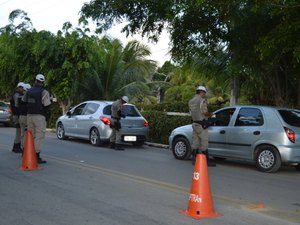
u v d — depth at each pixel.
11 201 7.27
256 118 11.59
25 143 10.48
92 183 8.87
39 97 11.14
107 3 14.12
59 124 18.28
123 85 26.00
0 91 31.50
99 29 14.98
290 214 6.96
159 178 9.67
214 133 12.40
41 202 7.23
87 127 16.59
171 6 12.90
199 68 16.50
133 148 16.09
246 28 12.91
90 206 7.02
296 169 11.89
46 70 24.70
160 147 16.81
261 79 15.83
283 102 15.36
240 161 13.21
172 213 6.70
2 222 6.13
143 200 7.51
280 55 13.43
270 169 11.11
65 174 9.80
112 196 7.75
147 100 32.56
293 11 10.73
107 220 6.27
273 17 12.41
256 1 10.73
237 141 11.83
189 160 12.88
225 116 12.38
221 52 15.30
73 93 24.59
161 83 32.97
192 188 6.66
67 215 6.49
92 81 24.83
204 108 11.92
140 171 10.58
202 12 13.13
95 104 16.78
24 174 9.68
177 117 17.56
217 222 6.29
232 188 8.97
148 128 17.12
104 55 24.67
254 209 7.18
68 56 24.48
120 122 15.57
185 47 14.66
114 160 12.43
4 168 10.40
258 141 11.34
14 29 25.91
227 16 12.00
